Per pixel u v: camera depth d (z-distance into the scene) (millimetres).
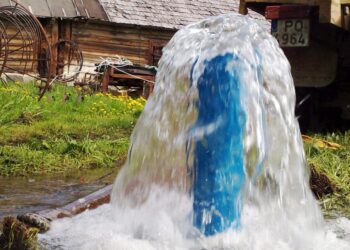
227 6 21688
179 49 2924
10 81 14680
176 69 2889
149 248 2529
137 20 19078
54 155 6512
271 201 2844
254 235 2723
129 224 2850
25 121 9094
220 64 2787
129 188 2986
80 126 9062
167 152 2873
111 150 7055
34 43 15891
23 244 2611
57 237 2689
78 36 18562
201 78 2803
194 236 2691
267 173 2846
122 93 16859
